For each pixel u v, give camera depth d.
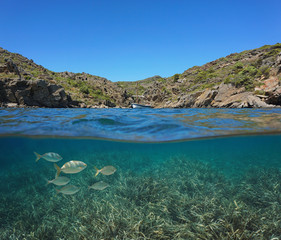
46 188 7.23
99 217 4.76
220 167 9.58
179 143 10.67
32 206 5.60
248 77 44.66
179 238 3.85
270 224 4.23
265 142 11.46
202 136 8.88
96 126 8.92
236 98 39.97
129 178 7.24
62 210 5.40
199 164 9.58
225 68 83.19
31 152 13.49
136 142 10.20
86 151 15.81
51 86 49.81
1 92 41.00
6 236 4.30
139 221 4.24
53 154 4.66
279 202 5.30
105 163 10.50
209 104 47.56
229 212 4.55
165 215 4.82
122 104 84.06
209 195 5.72
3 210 5.52
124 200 5.50
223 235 3.94
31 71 73.88
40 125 8.70
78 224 4.59
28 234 4.34
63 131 8.53
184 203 5.11
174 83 90.00
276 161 12.70
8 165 13.12
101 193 6.51
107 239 3.94
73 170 4.61
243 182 6.73
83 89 74.50
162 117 11.73
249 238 3.80
